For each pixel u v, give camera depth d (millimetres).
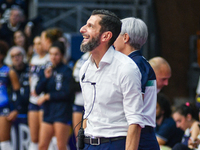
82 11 23469
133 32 7664
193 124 10555
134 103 6551
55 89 14156
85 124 7652
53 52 14266
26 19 21766
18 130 16516
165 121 11250
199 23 22734
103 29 6715
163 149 10453
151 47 22672
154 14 22906
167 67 9172
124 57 6734
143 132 7133
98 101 6758
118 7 23188
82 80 7047
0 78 16281
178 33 22891
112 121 6777
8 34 21219
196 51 22266
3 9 22109
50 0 23453
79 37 19797
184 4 22734
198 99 12547
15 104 16406
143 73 7047
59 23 23594
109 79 6660
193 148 10109
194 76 22125
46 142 14172
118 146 6727
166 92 23109
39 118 15633
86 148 7109
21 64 16688
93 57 6906
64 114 14062
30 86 16016
